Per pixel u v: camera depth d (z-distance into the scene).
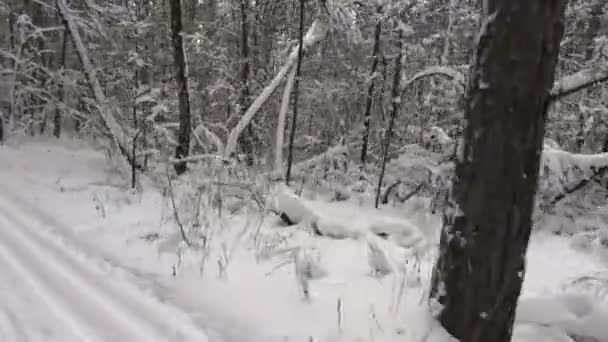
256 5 13.20
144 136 9.62
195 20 15.02
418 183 10.40
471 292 2.59
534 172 2.46
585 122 10.66
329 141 13.52
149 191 7.49
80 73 12.24
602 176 8.54
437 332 2.77
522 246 2.53
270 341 2.81
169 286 3.54
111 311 3.09
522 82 2.33
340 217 5.85
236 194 7.09
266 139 13.66
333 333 2.92
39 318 2.94
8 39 15.54
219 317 3.09
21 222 4.87
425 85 13.64
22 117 13.73
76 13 9.73
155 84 11.79
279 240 4.76
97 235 4.73
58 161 9.98
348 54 11.61
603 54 9.60
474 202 2.53
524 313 3.29
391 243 5.16
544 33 2.29
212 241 4.77
